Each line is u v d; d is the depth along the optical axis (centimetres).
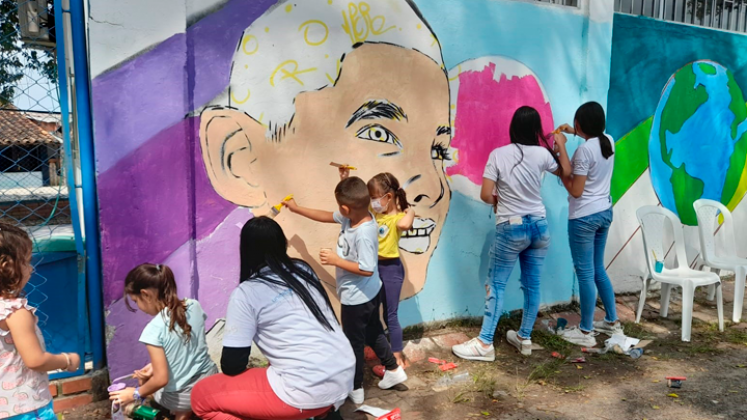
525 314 391
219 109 330
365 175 382
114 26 294
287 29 344
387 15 376
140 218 311
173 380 266
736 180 599
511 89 432
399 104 388
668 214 490
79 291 310
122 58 298
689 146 557
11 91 303
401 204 351
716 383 352
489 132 428
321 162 365
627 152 516
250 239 244
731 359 394
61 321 313
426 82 396
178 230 323
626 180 518
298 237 362
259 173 346
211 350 342
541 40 441
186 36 314
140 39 301
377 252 313
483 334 380
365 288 310
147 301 262
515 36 429
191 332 273
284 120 350
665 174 544
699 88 554
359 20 366
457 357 389
